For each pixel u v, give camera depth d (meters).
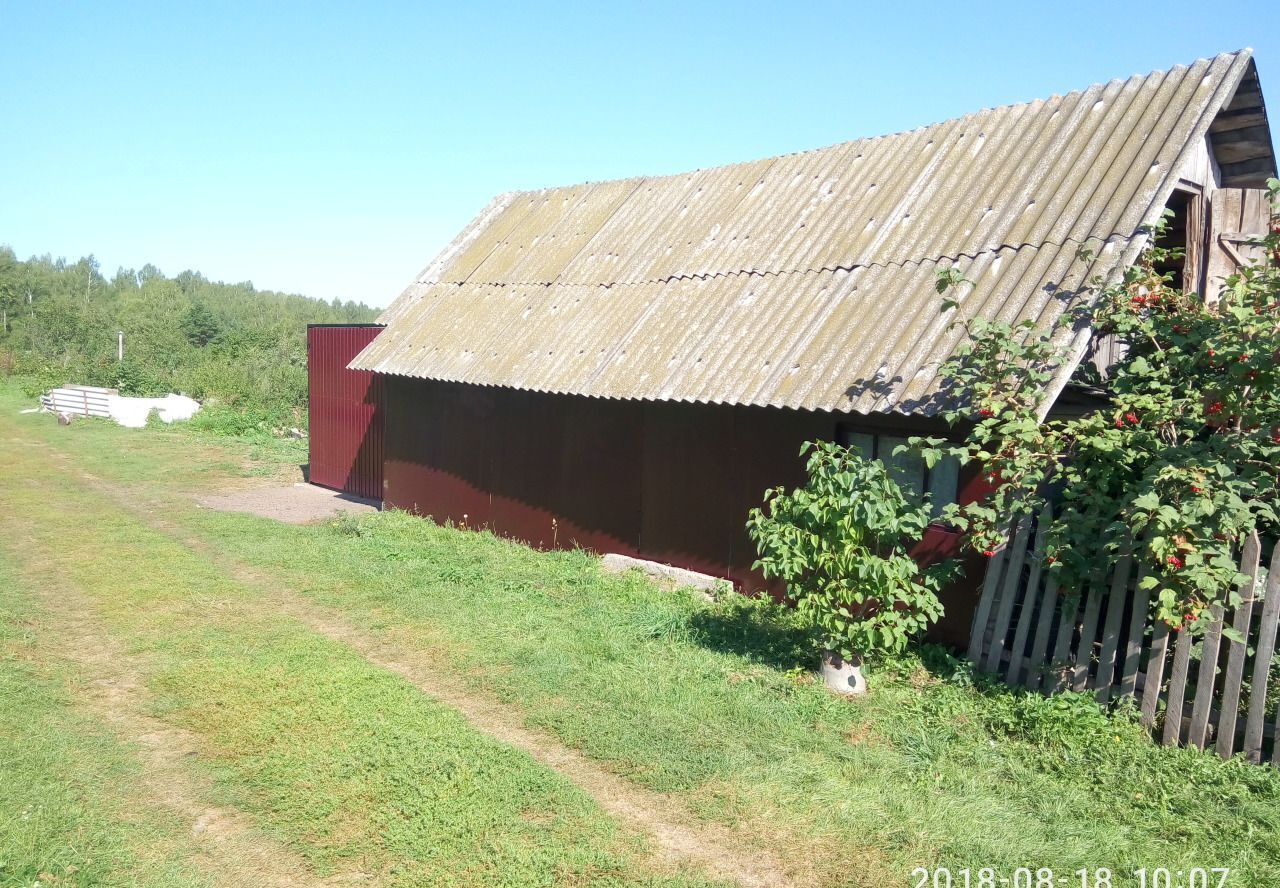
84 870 4.40
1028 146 9.16
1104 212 7.70
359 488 16.30
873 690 6.85
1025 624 6.80
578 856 4.57
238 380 29.30
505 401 12.27
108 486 16.22
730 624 8.36
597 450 11.09
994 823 4.94
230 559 10.88
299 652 7.50
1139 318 6.72
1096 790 5.30
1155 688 5.96
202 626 8.23
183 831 4.82
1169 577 5.68
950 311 7.82
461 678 7.14
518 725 6.30
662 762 5.64
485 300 13.10
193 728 6.04
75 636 7.98
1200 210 8.31
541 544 11.81
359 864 4.53
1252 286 6.15
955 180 9.43
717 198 12.00
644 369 9.76
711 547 9.81
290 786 5.24
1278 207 7.15
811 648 7.64
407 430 14.03
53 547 11.23
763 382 8.52
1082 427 6.29
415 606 8.91
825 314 8.87
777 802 5.18
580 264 12.52
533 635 8.09
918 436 7.58
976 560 7.52
